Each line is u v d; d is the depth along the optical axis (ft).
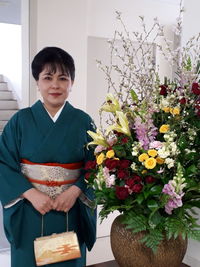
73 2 8.57
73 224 4.94
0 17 18.70
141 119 3.09
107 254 9.11
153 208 2.86
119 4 9.55
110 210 3.05
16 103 24.81
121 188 2.96
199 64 3.26
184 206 3.05
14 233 4.70
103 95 9.46
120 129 3.15
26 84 8.72
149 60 3.36
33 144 4.65
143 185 2.98
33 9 8.30
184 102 3.02
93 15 9.23
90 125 5.04
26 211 4.74
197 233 2.82
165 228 2.93
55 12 8.39
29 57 8.51
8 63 25.64
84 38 8.84
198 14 3.93
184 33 4.14
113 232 3.28
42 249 4.32
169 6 10.20
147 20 9.96
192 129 3.07
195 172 2.99
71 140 4.74
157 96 3.17
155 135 3.10
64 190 4.71
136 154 2.99
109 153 3.17
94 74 9.33
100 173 3.20
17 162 4.76
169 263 3.08
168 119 3.12
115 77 9.22
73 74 4.85
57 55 4.59
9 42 25.26
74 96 8.89
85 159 4.93
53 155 4.63
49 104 4.77
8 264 8.25
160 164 2.98
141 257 3.07
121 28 9.64
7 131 4.82
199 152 3.17
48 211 4.63
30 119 4.76
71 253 4.37
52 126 4.71
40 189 4.65
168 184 2.81
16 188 4.60
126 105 3.33
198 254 3.96
